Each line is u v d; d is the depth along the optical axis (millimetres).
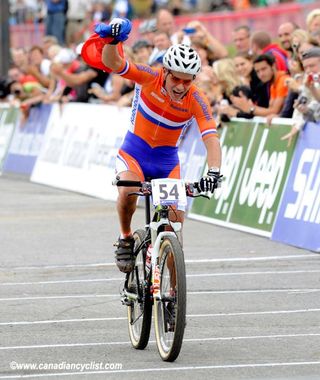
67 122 32750
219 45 28000
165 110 13500
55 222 24938
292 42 23250
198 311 15422
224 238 22234
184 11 50438
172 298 12320
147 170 13875
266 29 39250
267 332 13984
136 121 13852
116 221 24938
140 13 48594
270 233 21906
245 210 23125
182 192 12742
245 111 23625
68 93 33000
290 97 22625
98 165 30047
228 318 14922
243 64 25422
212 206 24594
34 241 22219
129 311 13656
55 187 32594
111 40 13047
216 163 13000
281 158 22000
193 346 13250
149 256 13070
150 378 11609
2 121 38312
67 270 18953
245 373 11781
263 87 23906
